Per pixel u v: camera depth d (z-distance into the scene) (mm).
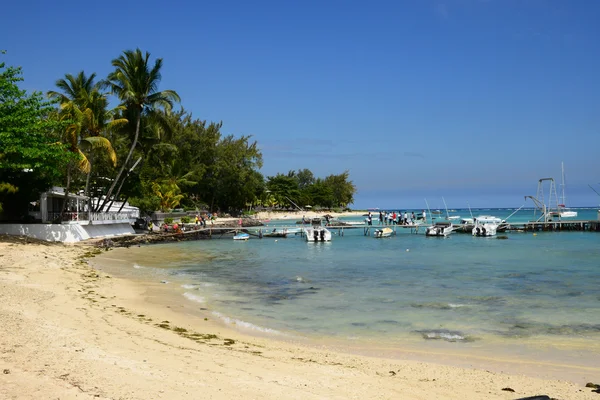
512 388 8469
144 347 9836
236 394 7102
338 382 8242
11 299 13938
